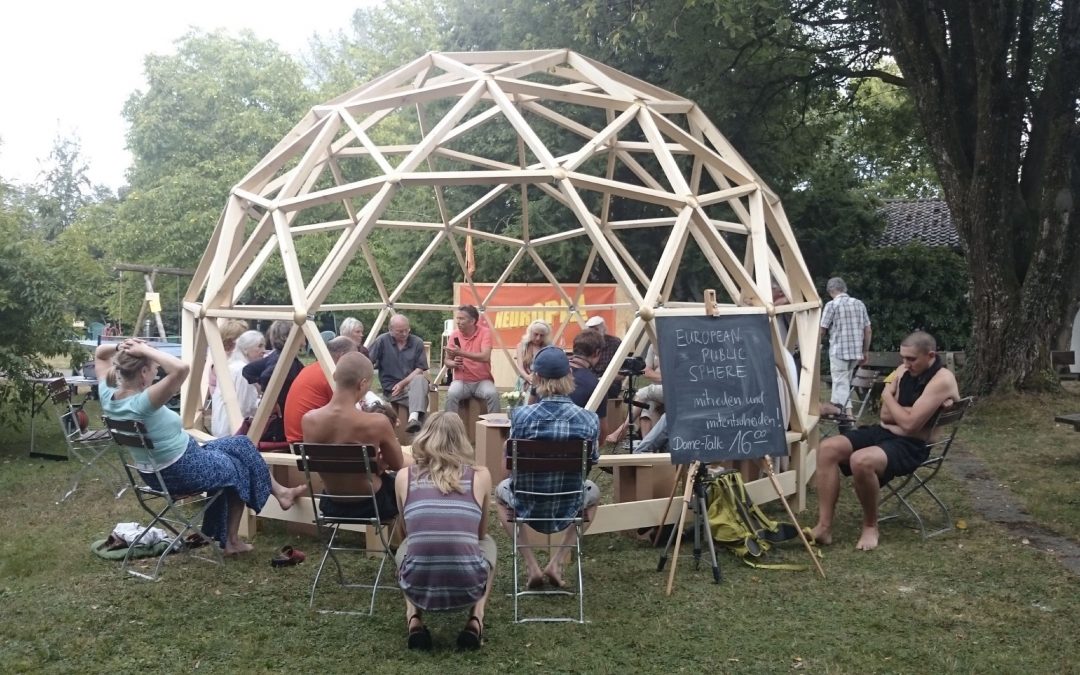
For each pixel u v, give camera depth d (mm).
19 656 3729
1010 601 4426
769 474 5133
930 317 17969
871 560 5137
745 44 12094
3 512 6262
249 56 26516
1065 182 10625
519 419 4453
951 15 11102
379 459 4301
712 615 4270
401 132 26812
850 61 14219
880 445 5410
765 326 5332
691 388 5039
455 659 3752
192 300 6980
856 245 18828
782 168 16484
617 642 3941
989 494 6824
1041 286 10758
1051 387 10789
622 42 12250
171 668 3658
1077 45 10250
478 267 18938
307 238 23922
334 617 4230
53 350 8922
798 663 3711
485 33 17172
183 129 24562
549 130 16094
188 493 4820
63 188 48406
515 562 4293
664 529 5469
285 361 5633
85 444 7000
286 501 5344
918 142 16719
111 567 4977
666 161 6414
